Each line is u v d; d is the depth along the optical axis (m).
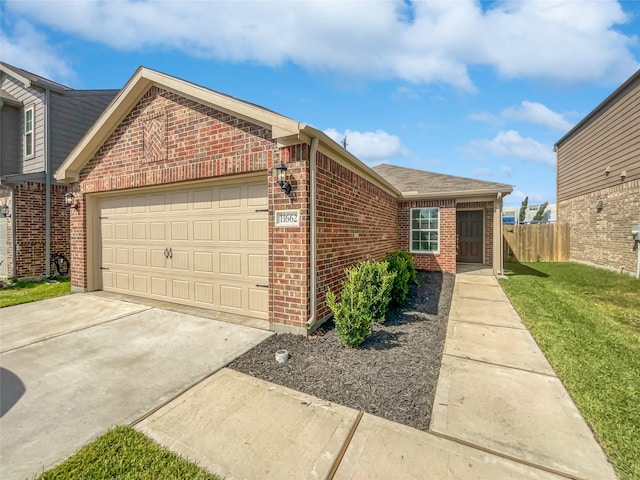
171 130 5.43
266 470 1.94
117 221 6.75
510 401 2.67
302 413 2.52
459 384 2.97
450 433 2.27
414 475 1.89
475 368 3.31
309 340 4.12
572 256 13.27
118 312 5.39
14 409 2.60
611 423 2.36
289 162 4.37
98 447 2.13
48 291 7.23
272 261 4.54
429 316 5.25
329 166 4.95
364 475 1.89
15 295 6.77
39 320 4.98
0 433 2.29
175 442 2.19
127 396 2.79
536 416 2.46
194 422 2.41
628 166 9.55
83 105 10.38
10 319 5.03
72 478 1.87
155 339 4.16
